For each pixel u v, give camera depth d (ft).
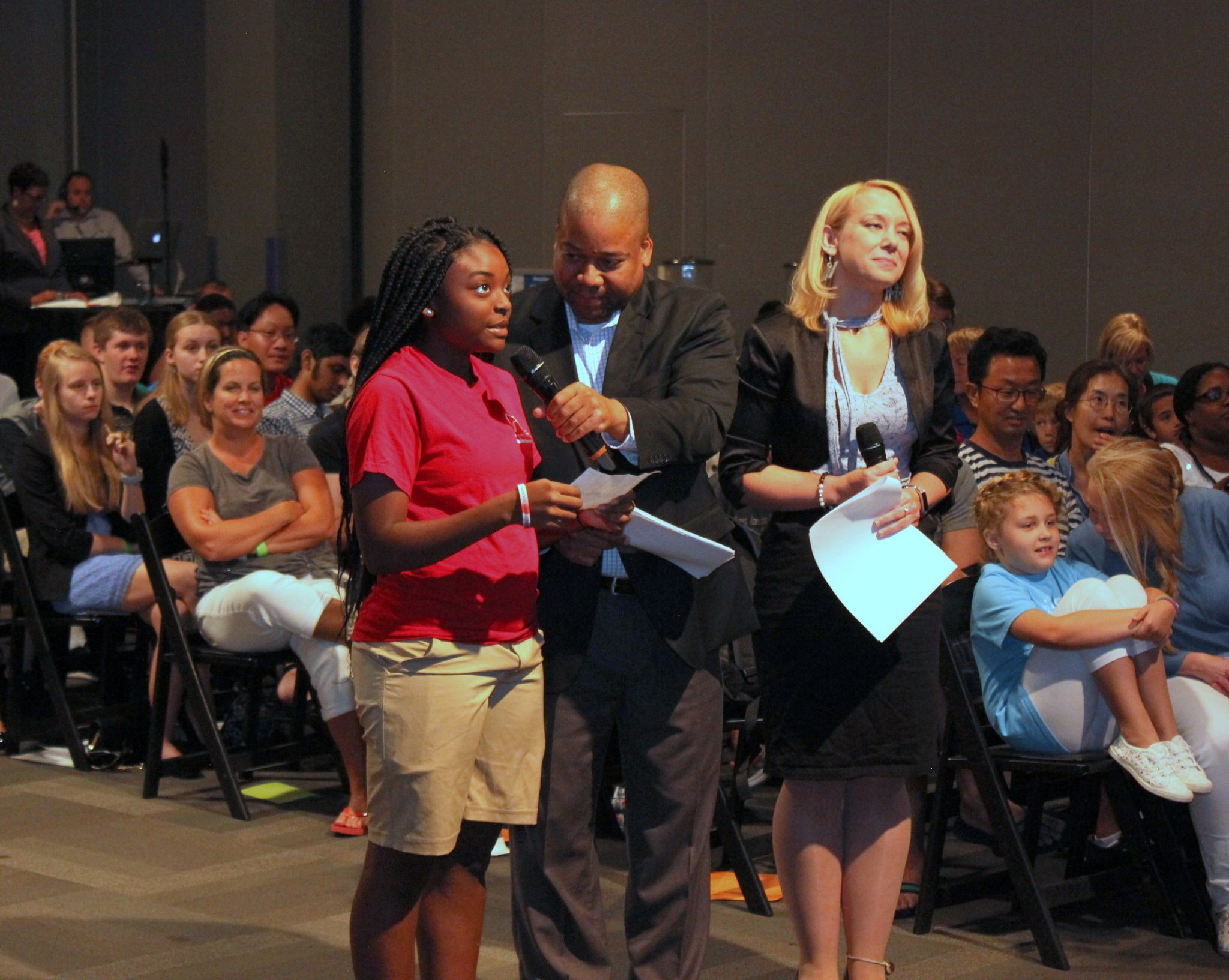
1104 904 16.19
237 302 44.39
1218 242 32.83
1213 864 14.90
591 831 11.75
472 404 10.52
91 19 49.29
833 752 12.33
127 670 22.54
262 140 43.65
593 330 11.68
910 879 16.16
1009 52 35.35
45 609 21.68
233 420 19.97
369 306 29.99
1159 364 33.71
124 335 24.57
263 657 18.78
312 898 15.80
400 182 44.42
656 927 11.76
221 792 20.06
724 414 11.37
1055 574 16.10
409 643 10.36
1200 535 16.26
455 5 43.06
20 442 21.79
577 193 11.12
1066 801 19.86
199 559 20.34
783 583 12.50
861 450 11.91
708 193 39.81
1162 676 14.99
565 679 11.34
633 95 40.70
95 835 17.99
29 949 14.20
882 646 12.27
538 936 11.54
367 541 10.09
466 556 10.39
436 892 10.98
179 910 15.35
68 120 49.78
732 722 16.38
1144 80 33.60
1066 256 34.83
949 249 36.29
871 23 37.27
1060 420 23.13
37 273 39.75
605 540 10.96
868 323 12.70
